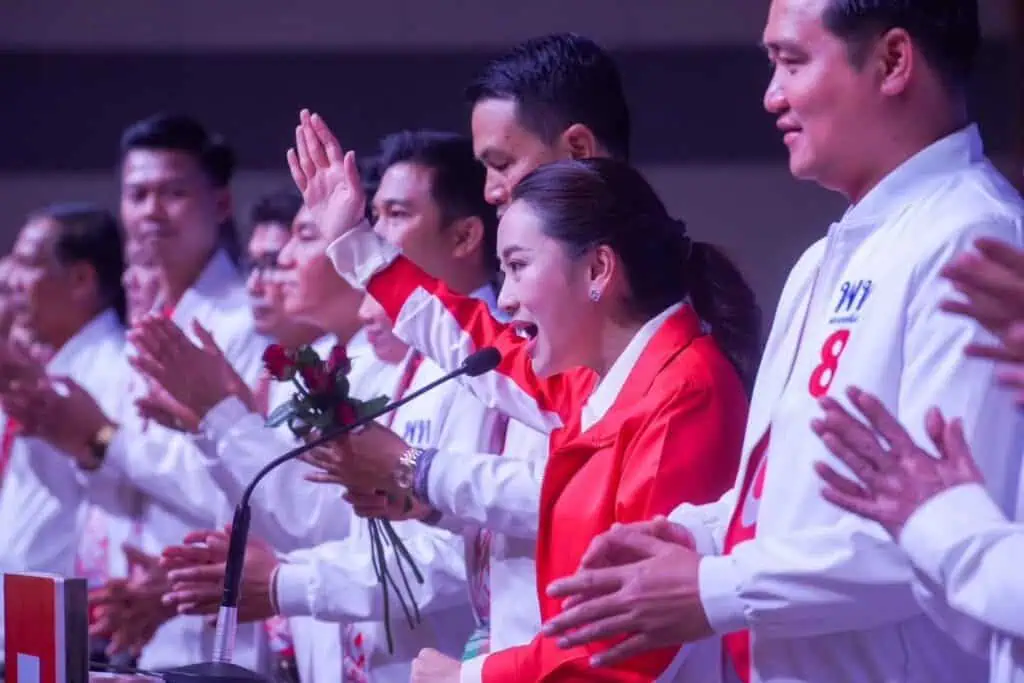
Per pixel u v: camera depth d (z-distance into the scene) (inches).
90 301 454.0
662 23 676.1
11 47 688.4
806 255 210.1
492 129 271.9
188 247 421.4
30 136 689.6
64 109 689.6
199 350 325.7
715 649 217.0
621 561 190.4
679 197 672.4
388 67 686.5
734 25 676.1
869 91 190.9
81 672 201.8
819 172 197.2
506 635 249.3
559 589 187.0
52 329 454.3
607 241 229.0
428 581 282.2
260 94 687.1
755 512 200.4
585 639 186.4
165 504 379.6
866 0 188.9
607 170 234.1
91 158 690.2
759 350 246.4
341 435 259.6
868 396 165.0
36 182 690.8
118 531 393.7
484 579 264.8
